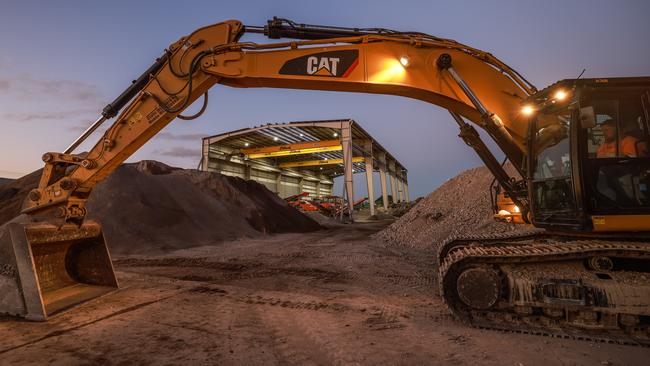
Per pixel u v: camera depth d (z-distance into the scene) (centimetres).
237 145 4303
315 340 356
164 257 1016
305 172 6184
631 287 348
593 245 376
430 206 1605
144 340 357
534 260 388
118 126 526
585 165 385
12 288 431
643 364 295
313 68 506
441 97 497
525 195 575
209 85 536
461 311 407
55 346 340
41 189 509
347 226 2770
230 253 1108
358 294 564
